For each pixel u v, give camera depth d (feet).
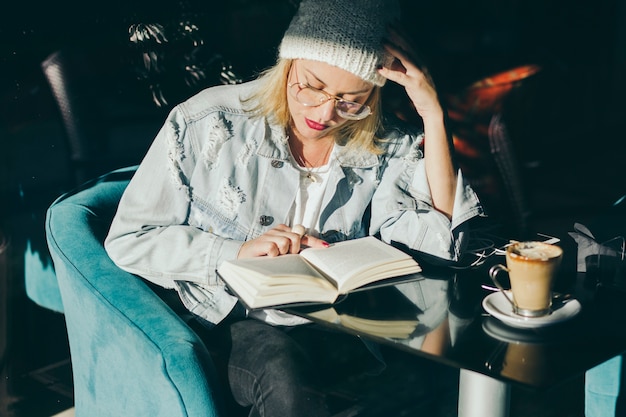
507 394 5.99
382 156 7.65
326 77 6.81
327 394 6.82
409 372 7.50
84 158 10.93
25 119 10.43
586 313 5.87
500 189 13.00
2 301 8.79
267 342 6.61
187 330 6.27
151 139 11.61
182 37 11.64
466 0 19.15
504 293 5.83
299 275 6.07
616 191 16.62
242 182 7.18
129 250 6.84
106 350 6.60
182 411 6.00
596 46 20.90
